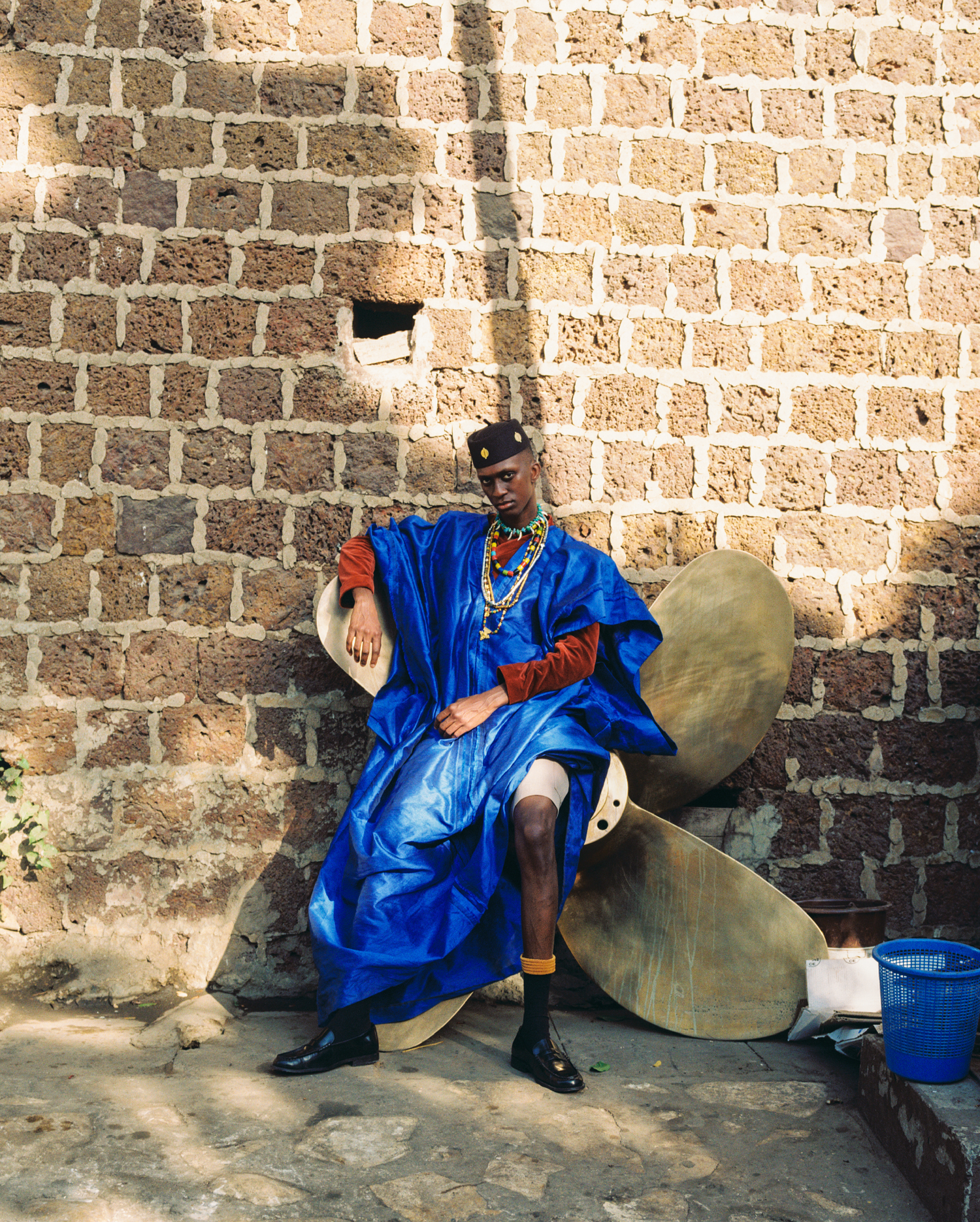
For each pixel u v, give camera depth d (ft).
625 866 9.71
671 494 10.84
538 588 9.41
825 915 9.64
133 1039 9.21
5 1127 7.39
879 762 10.84
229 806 10.48
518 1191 6.77
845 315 10.94
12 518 10.39
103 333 10.50
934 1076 7.12
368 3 10.72
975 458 10.97
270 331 10.63
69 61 10.53
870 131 10.99
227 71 10.64
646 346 10.84
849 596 10.87
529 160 10.80
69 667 10.40
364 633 9.54
